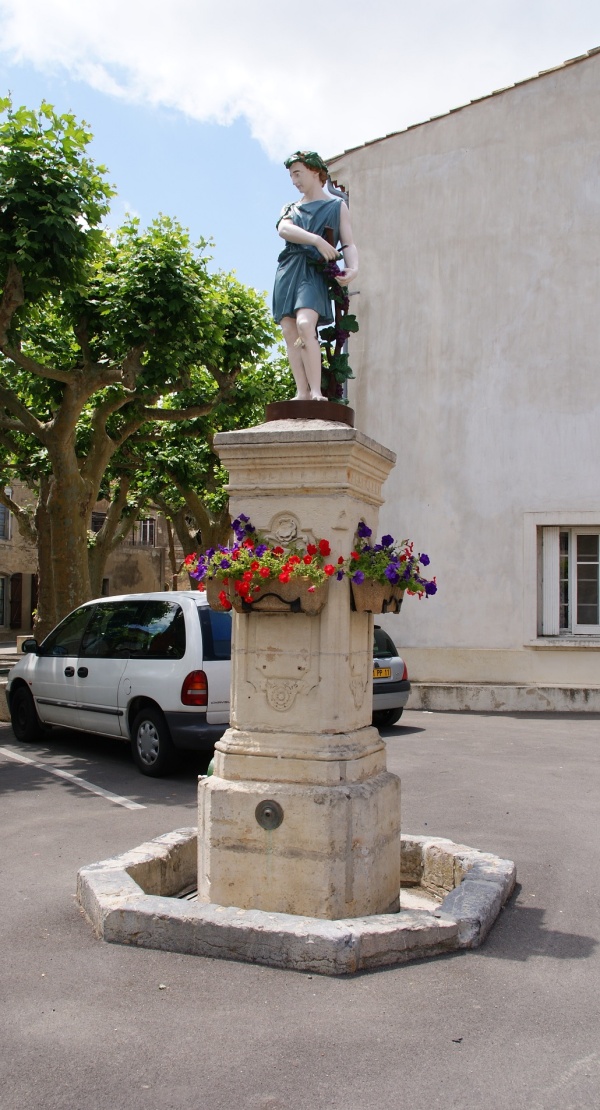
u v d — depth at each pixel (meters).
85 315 12.99
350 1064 3.10
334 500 4.43
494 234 14.78
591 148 14.43
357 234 15.55
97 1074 3.05
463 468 14.67
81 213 11.05
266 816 4.30
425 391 14.95
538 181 14.63
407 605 14.72
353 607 4.52
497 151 14.85
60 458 13.16
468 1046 3.22
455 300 14.90
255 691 4.49
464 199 14.97
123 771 9.00
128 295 12.70
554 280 14.45
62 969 3.86
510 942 4.18
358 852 4.27
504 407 14.54
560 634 14.26
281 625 4.46
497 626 14.33
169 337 13.02
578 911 4.66
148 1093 2.94
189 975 3.78
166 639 8.86
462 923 4.09
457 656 14.39
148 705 8.86
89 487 13.94
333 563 4.41
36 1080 3.01
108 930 4.16
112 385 14.66
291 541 4.47
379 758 4.66
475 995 3.61
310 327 4.77
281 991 3.62
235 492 4.58
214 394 18.06
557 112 14.61
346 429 4.34
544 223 14.55
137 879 4.77
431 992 3.63
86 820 6.88
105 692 9.27
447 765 9.31
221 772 4.49
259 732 4.46
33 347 14.85
